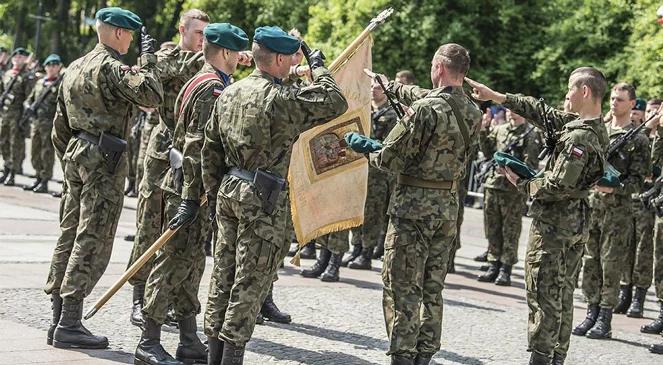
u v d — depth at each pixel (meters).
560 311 8.05
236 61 7.61
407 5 30.08
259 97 6.74
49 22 48.44
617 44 28.97
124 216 17.19
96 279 7.89
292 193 8.59
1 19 53.56
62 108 8.07
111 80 7.66
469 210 26.25
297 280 12.31
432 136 7.48
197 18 8.53
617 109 11.12
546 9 30.52
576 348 10.04
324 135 8.74
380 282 12.84
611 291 10.72
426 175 7.56
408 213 7.57
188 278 7.59
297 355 8.28
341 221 8.91
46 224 14.84
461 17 30.02
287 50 6.84
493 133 14.77
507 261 13.98
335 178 8.83
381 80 8.53
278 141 6.81
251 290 6.78
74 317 7.79
